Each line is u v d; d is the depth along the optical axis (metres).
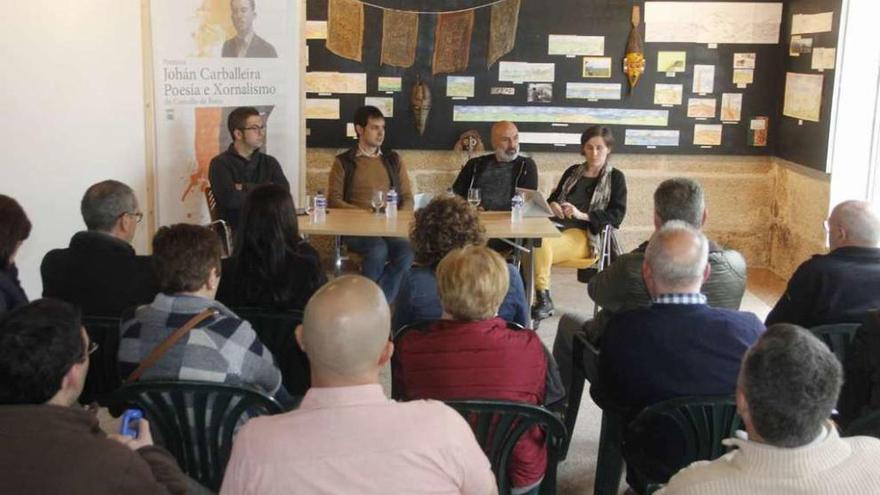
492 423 2.16
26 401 1.54
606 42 6.12
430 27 6.07
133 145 4.84
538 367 2.24
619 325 2.38
